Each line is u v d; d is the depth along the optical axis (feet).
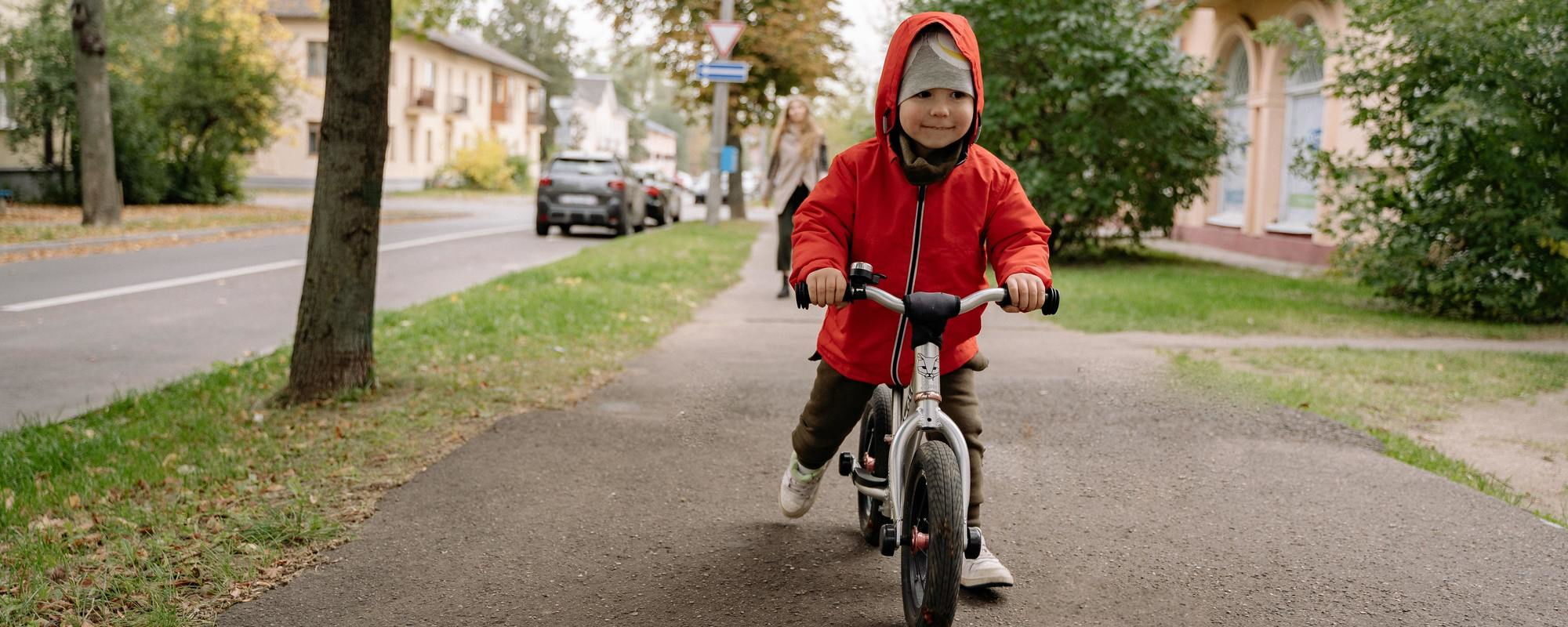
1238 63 68.23
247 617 10.44
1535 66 30.37
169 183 93.15
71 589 10.73
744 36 93.91
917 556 10.11
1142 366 23.52
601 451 16.46
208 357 24.73
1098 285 40.86
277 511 13.23
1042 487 14.94
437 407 18.98
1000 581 10.92
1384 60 33.86
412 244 58.34
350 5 19.07
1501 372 23.43
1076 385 21.40
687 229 75.10
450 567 11.80
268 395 20.04
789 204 34.68
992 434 17.74
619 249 52.29
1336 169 35.88
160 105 93.76
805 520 13.48
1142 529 13.24
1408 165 34.42
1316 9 56.18
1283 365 24.18
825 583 11.44
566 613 10.68
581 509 13.80
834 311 11.04
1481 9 30.45
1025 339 27.71
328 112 19.35
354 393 19.51
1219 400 20.03
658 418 18.52
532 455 16.12
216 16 97.25
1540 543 12.77
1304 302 36.58
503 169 183.42
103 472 15.02
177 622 10.14
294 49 157.28
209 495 13.88
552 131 287.28
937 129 9.68
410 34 50.44
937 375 9.57
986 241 10.51
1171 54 49.88
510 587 11.30
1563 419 19.42
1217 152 51.39
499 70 218.59
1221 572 11.84
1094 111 50.26
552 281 37.99
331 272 19.47
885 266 10.22
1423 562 12.17
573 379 21.50
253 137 99.50
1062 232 53.52
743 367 23.16
